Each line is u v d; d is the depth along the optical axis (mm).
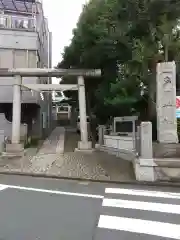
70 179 10211
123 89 15891
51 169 11508
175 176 9336
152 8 12367
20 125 17719
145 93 16625
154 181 9383
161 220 5582
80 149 15633
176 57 15430
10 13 22656
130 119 12836
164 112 11031
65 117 46531
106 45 16406
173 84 11078
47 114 28469
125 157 12844
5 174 11250
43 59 26484
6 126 17781
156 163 9508
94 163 12336
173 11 12516
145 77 15625
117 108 16719
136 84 16031
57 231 4895
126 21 13562
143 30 13984
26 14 23094
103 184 9367
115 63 18109
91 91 21312
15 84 16047
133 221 5504
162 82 11133
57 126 38562
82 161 12781
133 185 9219
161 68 11180
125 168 11219
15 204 6676
